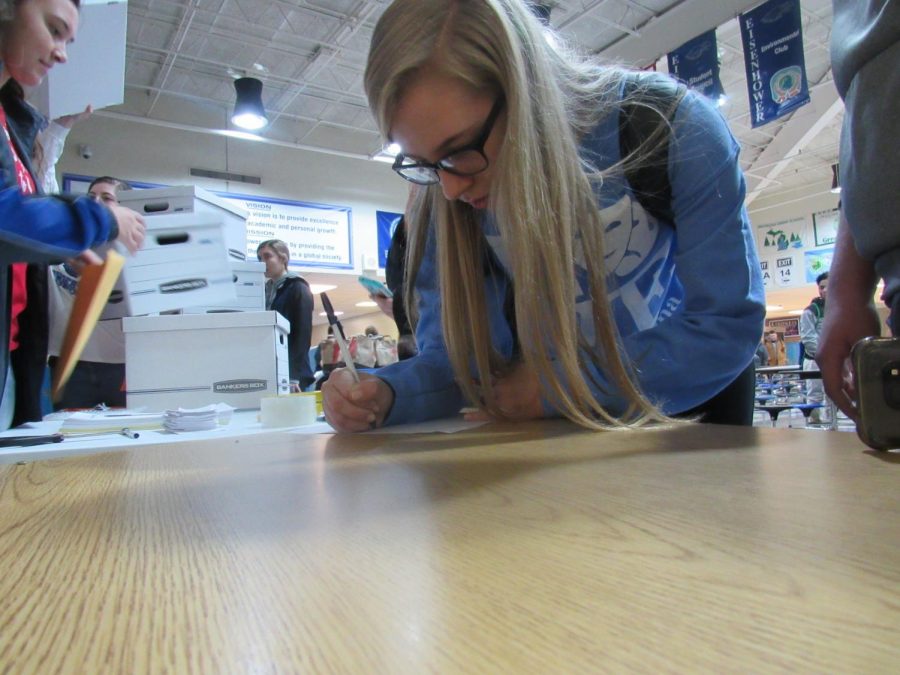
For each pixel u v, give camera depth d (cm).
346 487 38
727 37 523
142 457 63
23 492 43
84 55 153
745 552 20
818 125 664
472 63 65
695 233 72
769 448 46
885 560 19
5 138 100
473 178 73
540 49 70
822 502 27
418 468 45
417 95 67
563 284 69
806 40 553
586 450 50
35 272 136
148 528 29
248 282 178
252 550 24
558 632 14
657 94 74
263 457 57
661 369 70
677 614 15
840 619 15
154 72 546
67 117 173
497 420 84
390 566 21
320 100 608
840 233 75
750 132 716
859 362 42
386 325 851
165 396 136
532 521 26
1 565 23
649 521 25
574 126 77
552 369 70
